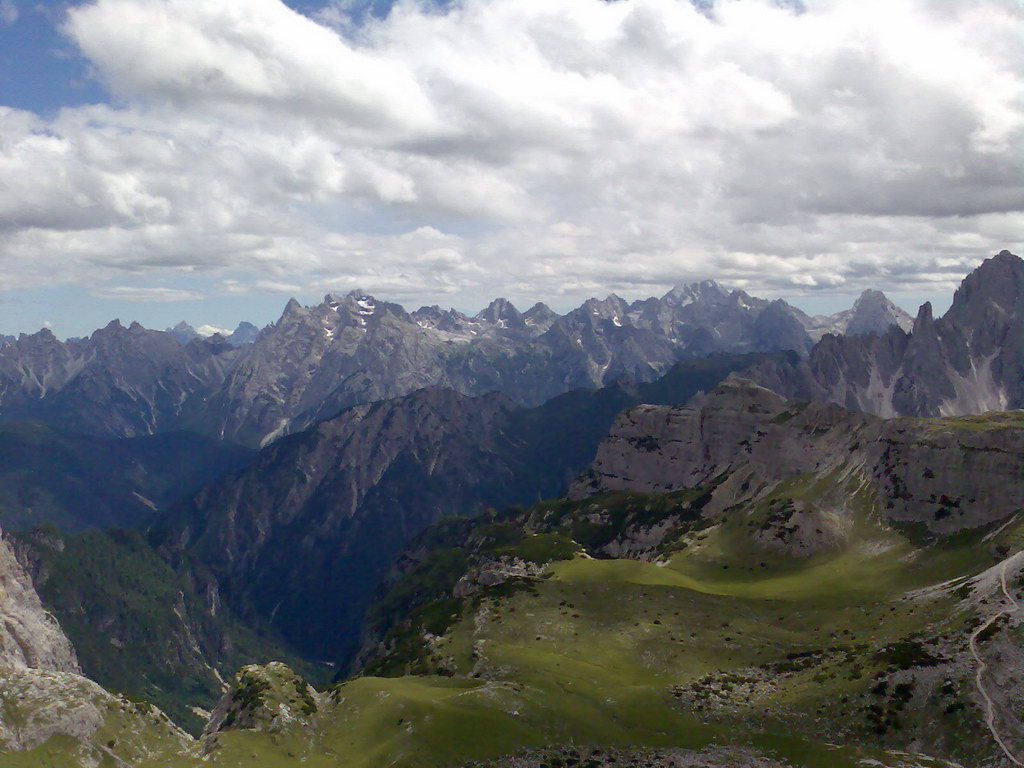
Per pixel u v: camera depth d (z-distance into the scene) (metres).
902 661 132.62
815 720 125.81
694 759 116.62
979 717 116.38
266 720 134.88
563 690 141.25
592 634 171.75
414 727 124.94
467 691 138.88
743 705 134.12
